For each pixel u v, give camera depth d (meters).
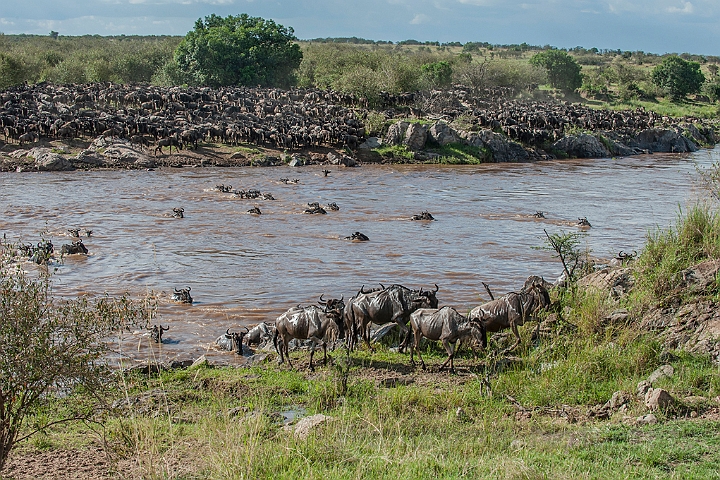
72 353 9.43
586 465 9.51
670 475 9.10
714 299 14.97
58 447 10.45
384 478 9.20
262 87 95.38
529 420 11.72
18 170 48.84
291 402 12.97
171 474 9.27
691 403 11.56
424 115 72.69
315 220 35.66
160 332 17.62
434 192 46.16
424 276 25.14
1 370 8.88
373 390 13.30
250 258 27.47
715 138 87.69
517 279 24.86
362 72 78.06
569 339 15.22
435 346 16.27
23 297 9.10
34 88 73.06
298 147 61.00
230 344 17.09
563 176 55.25
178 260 26.92
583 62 182.50
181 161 54.88
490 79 107.25
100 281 23.66
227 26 100.25
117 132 56.28
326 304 15.54
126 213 36.19
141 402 12.53
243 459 9.55
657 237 18.20
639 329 14.99
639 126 79.88
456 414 11.92
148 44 145.75
